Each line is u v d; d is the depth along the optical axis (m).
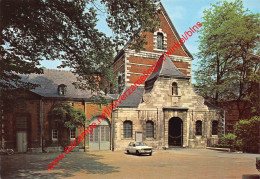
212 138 23.61
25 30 12.13
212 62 27.66
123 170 11.43
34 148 19.38
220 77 26.98
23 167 12.28
